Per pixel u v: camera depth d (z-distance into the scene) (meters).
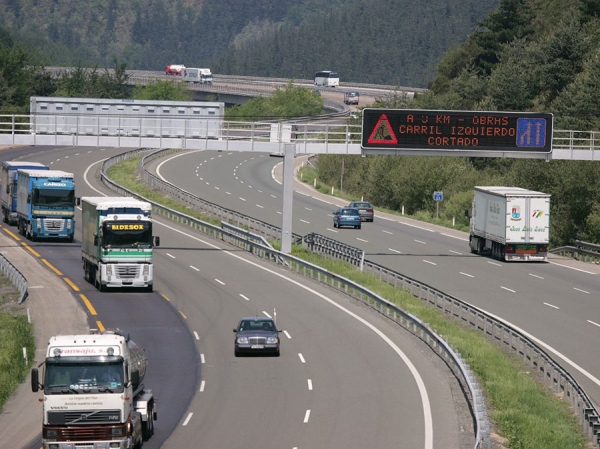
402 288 142.75
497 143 160.75
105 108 189.12
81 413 63.66
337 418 77.69
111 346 65.00
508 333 111.38
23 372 94.44
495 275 155.75
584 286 147.62
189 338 109.19
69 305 125.75
